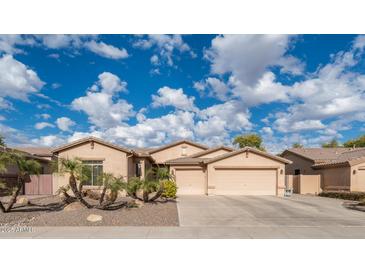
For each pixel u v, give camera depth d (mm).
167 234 9070
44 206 15273
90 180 21047
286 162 22953
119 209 14047
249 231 9508
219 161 23156
